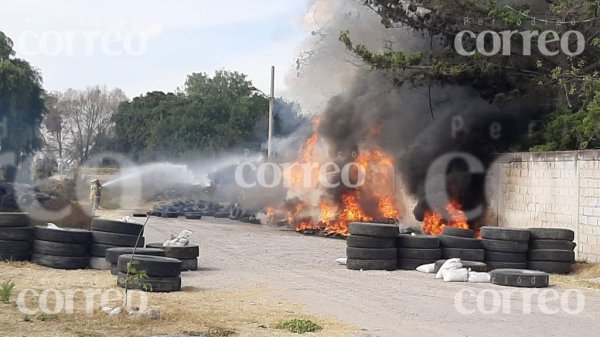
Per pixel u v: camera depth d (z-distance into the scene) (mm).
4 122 59531
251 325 12312
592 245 23312
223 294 15680
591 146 27594
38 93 62469
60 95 105875
